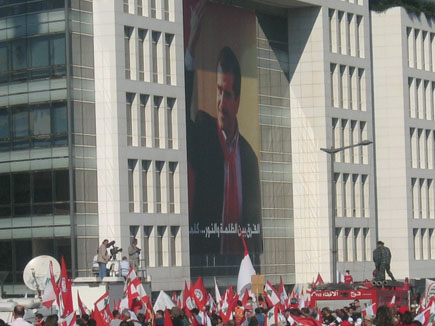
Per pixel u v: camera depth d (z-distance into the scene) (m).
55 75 115.44
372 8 159.38
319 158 145.25
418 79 163.12
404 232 157.38
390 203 158.12
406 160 158.25
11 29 117.69
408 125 159.38
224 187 132.50
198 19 130.00
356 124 151.88
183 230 124.19
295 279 145.00
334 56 148.38
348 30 152.12
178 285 123.06
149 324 56.00
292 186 145.50
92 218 115.88
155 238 120.56
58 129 115.19
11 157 117.44
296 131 145.88
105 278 88.25
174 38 125.19
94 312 51.53
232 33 135.50
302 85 146.12
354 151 151.62
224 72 133.62
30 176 116.31
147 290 94.00
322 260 144.62
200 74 130.00
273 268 141.00
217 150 131.62
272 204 141.88
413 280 157.38
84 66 117.00
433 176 164.75
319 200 145.00
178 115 124.69
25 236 116.25
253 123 137.88
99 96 117.56
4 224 117.56
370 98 154.62
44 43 116.06
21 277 116.12
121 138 117.56
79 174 115.31
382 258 81.88
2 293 112.81
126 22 119.31
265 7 142.38
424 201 162.88
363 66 153.75
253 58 138.88
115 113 117.38
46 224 115.12
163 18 124.25
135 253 100.19
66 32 114.94
